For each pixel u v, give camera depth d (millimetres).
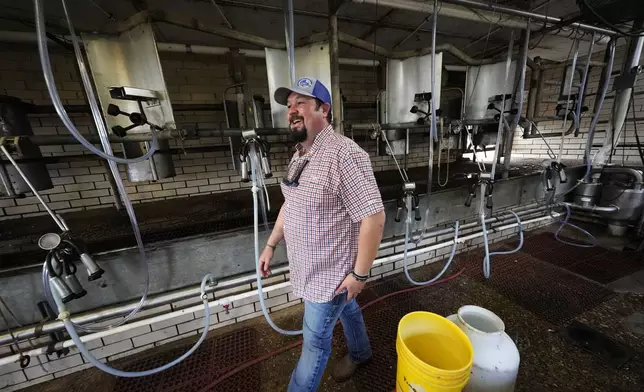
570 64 2500
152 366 1375
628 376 1190
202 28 1376
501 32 2582
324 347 937
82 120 2111
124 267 1270
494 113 2576
